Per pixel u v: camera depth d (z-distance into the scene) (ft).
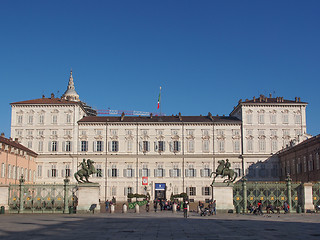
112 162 369.30
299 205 208.44
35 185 210.38
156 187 367.45
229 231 116.37
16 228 126.00
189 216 194.08
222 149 372.58
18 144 341.62
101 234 109.29
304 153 310.04
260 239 97.09
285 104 374.63
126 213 224.74
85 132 372.99
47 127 371.56
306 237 100.42
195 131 375.66
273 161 369.30
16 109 374.02
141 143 372.79
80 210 206.39
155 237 102.22
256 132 372.79
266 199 209.97
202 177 369.09
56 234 109.40
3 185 209.05
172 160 371.56
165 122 374.43
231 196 208.03
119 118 388.78
